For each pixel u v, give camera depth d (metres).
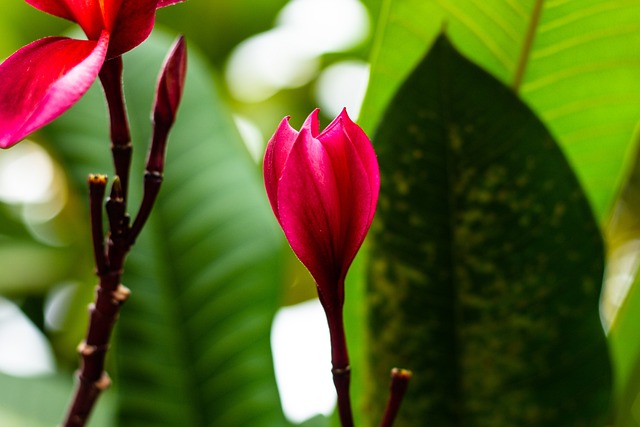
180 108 0.82
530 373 0.68
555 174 0.67
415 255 0.68
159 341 0.76
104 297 0.64
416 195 0.67
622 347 0.78
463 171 0.67
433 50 0.66
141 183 0.80
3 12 1.21
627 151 0.75
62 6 0.60
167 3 0.59
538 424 0.68
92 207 0.62
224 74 1.27
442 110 0.67
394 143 0.67
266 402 0.76
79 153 0.80
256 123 1.26
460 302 0.68
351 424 0.60
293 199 0.58
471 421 0.68
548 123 0.75
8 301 1.11
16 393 0.83
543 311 0.67
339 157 0.59
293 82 1.29
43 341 1.10
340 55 1.26
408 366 0.68
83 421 0.65
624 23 0.72
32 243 1.17
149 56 0.83
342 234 0.59
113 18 0.59
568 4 0.72
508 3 0.72
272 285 0.78
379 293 0.68
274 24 1.25
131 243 0.63
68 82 0.56
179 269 0.78
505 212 0.67
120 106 0.62
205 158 0.81
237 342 0.77
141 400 0.75
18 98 0.57
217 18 1.23
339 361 0.60
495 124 0.67
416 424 0.68
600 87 0.74
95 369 0.65
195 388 0.76
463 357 0.68
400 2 0.73
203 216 0.79
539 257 0.67
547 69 0.74
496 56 0.74
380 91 0.74
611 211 0.76
